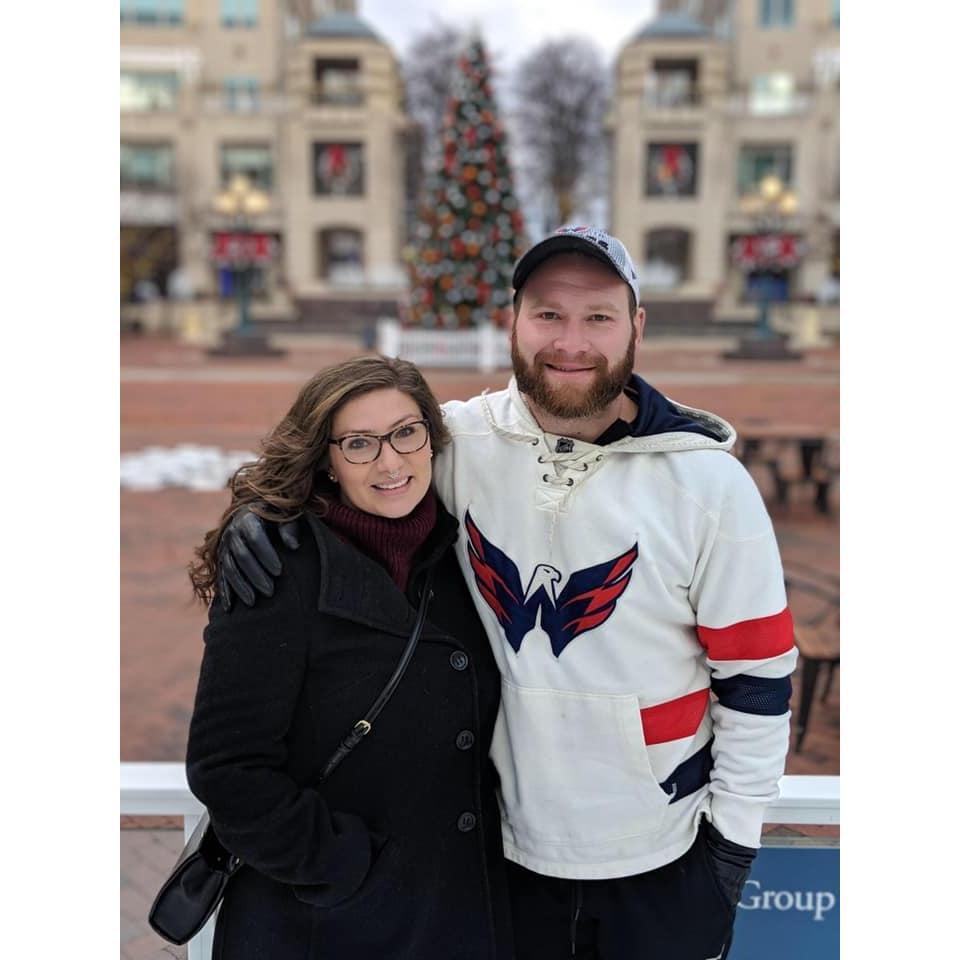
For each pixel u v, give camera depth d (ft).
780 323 86.89
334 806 4.74
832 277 96.17
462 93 50.42
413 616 4.81
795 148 96.48
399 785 4.79
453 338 54.65
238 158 101.65
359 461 4.65
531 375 4.83
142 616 17.35
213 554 4.83
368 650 4.67
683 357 69.41
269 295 100.17
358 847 4.58
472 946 5.05
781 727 5.02
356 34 99.50
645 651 4.94
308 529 4.71
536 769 5.08
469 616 5.20
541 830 5.15
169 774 6.80
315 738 4.68
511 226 52.01
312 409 4.71
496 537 5.11
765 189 83.25
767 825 6.54
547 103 111.04
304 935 4.83
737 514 4.81
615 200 100.73
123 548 21.67
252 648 4.41
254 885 4.97
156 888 6.74
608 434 5.01
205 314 92.79
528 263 4.76
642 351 73.77
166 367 60.90
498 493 5.14
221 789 4.33
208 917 4.99
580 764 5.04
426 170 114.21
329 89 100.07
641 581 4.87
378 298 96.94
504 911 5.27
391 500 4.70
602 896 5.17
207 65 100.83
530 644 5.03
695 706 5.16
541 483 5.01
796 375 57.21
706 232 97.66
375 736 4.71
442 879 4.97
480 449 5.26
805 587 17.54
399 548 4.84
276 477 4.74
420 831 4.88
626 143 97.96
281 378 55.26
